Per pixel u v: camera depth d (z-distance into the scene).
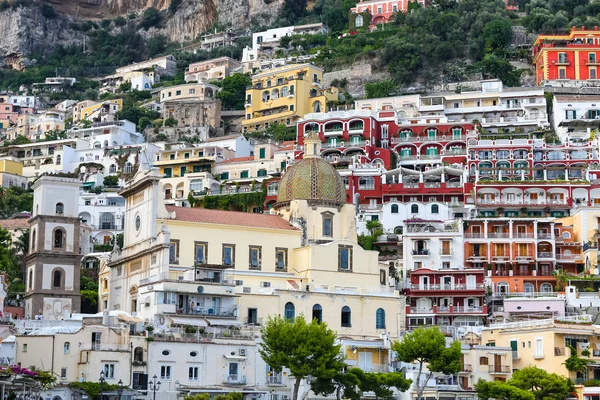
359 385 152.00
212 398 153.25
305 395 151.00
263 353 148.75
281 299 175.00
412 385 163.12
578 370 163.38
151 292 166.75
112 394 145.50
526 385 154.62
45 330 152.00
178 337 155.12
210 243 180.88
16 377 124.38
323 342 146.75
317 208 191.25
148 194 181.25
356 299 181.88
